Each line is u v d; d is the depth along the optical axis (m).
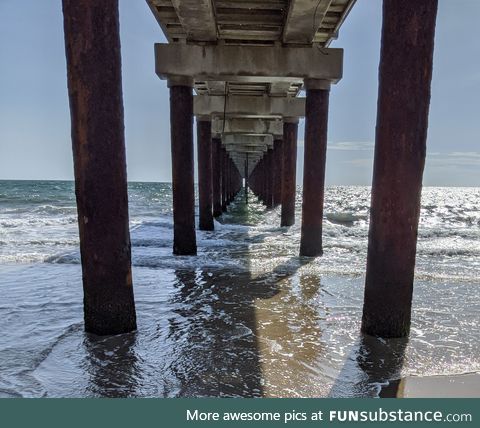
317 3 6.96
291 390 3.39
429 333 4.66
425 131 4.07
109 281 4.43
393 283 4.35
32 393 3.32
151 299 5.96
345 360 3.94
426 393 3.37
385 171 4.14
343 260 8.88
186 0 6.87
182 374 3.65
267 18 8.40
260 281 7.05
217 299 5.98
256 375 3.64
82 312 5.35
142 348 4.18
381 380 3.58
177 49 8.48
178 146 8.91
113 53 4.05
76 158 4.17
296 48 8.55
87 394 3.30
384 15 4.04
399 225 4.20
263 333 4.65
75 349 4.15
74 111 4.08
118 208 4.32
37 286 6.69
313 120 8.73
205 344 4.31
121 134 4.22
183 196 9.12
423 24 3.89
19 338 4.44
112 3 3.99
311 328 4.80
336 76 8.54
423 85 3.96
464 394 3.36
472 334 4.66
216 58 8.53
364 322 4.62
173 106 8.77
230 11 8.25
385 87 4.04
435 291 6.57
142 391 3.36
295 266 8.21
